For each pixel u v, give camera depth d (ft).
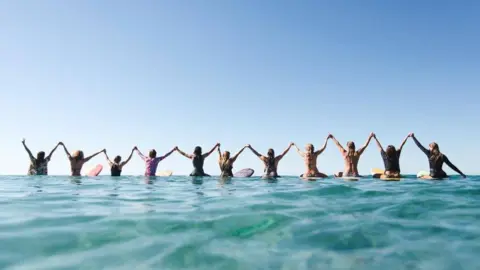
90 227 12.28
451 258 9.27
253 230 12.08
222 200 18.52
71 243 10.46
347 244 10.56
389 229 12.16
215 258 9.34
